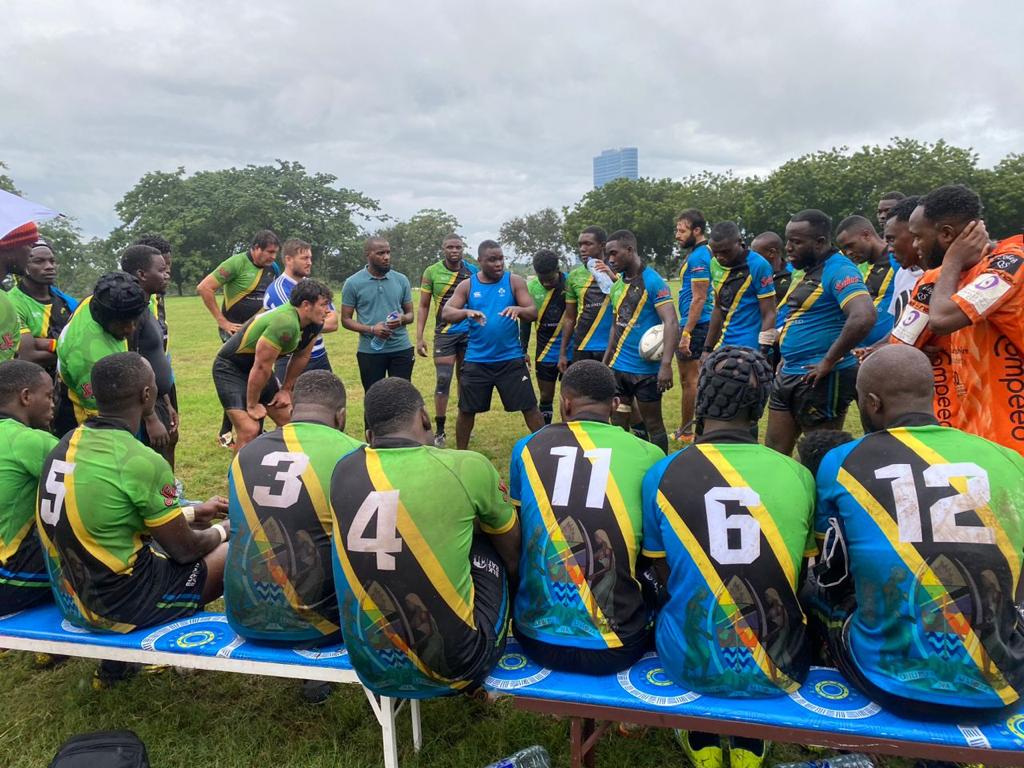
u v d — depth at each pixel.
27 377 3.11
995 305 2.95
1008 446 3.11
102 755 2.38
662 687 2.29
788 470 2.26
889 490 2.08
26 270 4.68
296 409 2.89
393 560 2.26
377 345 6.88
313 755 2.74
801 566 2.31
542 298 6.95
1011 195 45.78
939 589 1.97
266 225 67.69
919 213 3.22
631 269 5.71
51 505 2.66
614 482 2.42
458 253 7.43
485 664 2.38
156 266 4.70
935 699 2.00
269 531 2.55
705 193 58.84
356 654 2.34
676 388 9.74
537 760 2.44
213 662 2.64
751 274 5.65
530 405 6.26
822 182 50.69
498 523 2.48
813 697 2.21
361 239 73.00
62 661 3.45
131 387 2.76
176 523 2.82
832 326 4.35
